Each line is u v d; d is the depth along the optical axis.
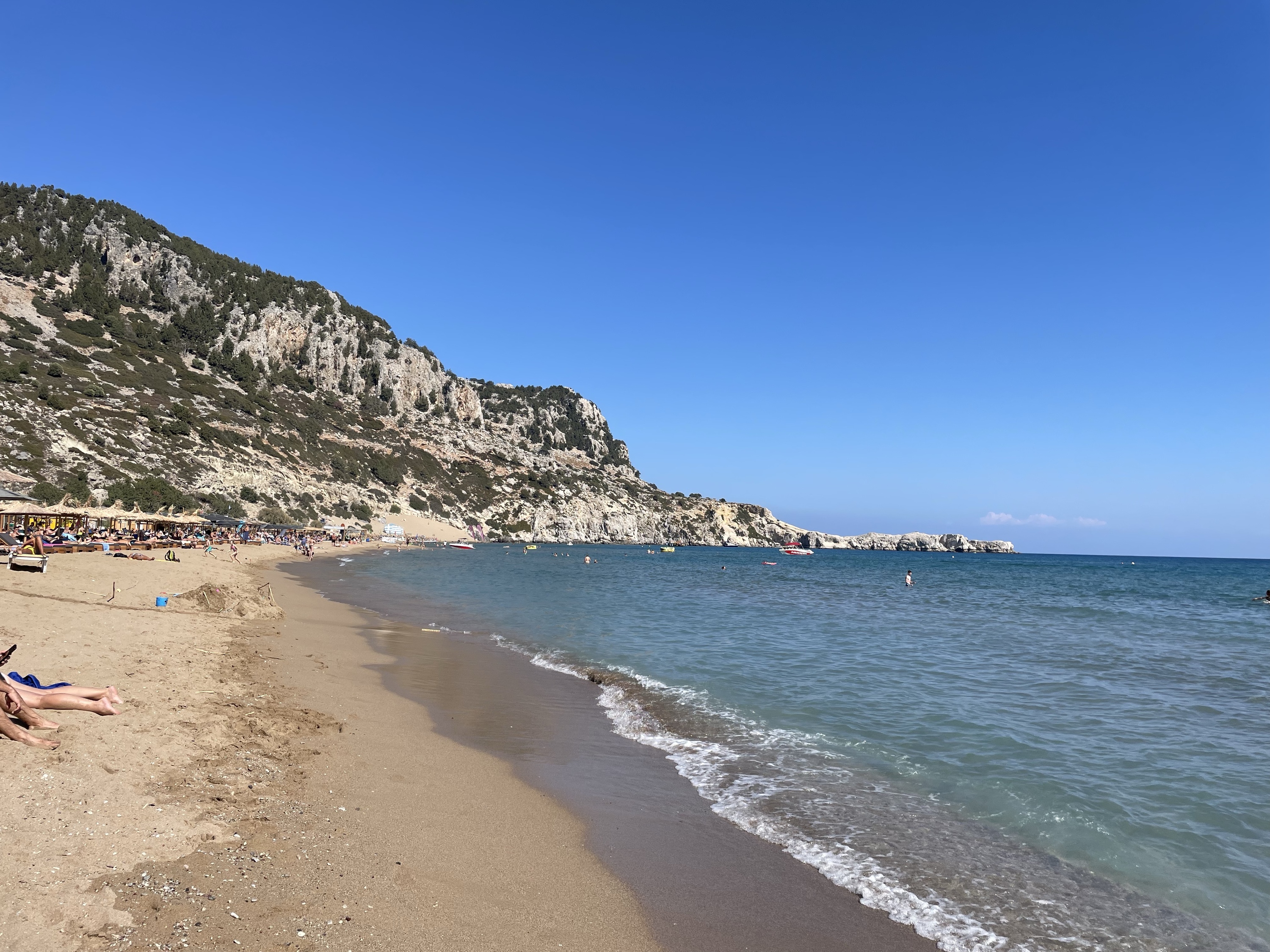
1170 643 25.11
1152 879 7.18
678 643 22.27
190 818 6.61
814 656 20.20
